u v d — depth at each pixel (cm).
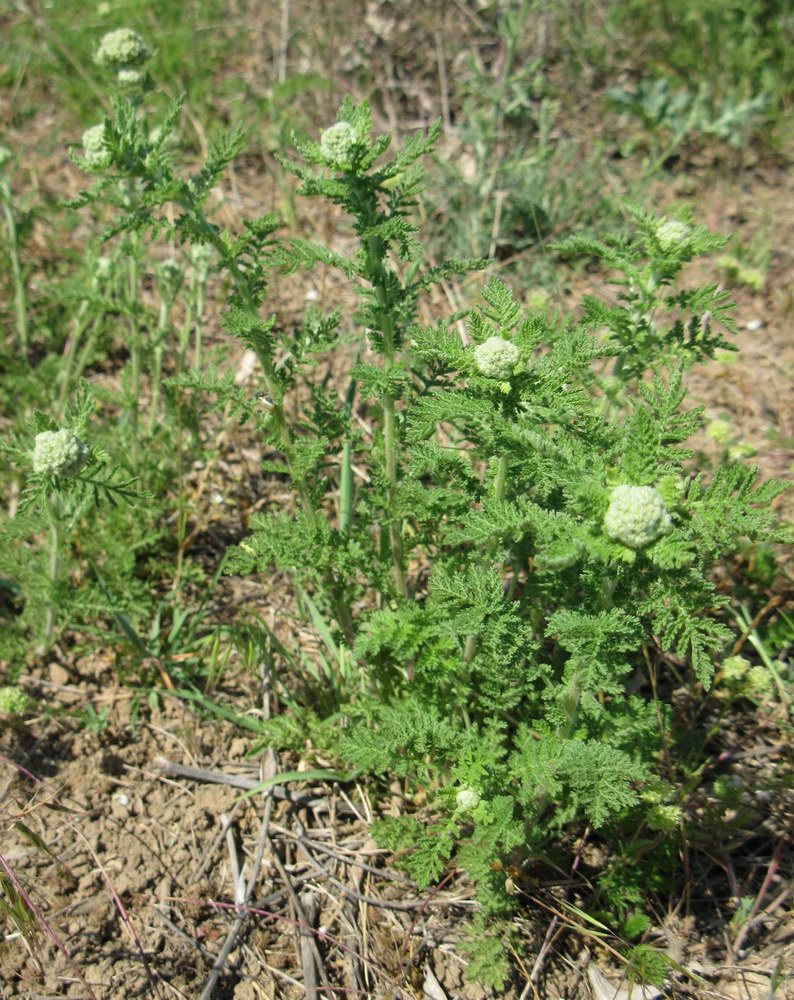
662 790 46
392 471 49
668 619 35
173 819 54
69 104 105
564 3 113
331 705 58
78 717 59
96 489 49
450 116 106
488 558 46
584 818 51
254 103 106
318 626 59
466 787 44
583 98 109
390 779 55
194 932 49
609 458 41
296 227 93
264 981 48
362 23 111
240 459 76
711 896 50
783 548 65
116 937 49
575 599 46
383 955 48
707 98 103
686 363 51
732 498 36
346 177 43
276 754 57
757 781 54
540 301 65
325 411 51
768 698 57
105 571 63
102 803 55
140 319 72
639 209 49
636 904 49
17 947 48
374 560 53
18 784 54
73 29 112
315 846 53
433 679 46
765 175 103
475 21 108
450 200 91
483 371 39
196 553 69
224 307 86
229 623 65
